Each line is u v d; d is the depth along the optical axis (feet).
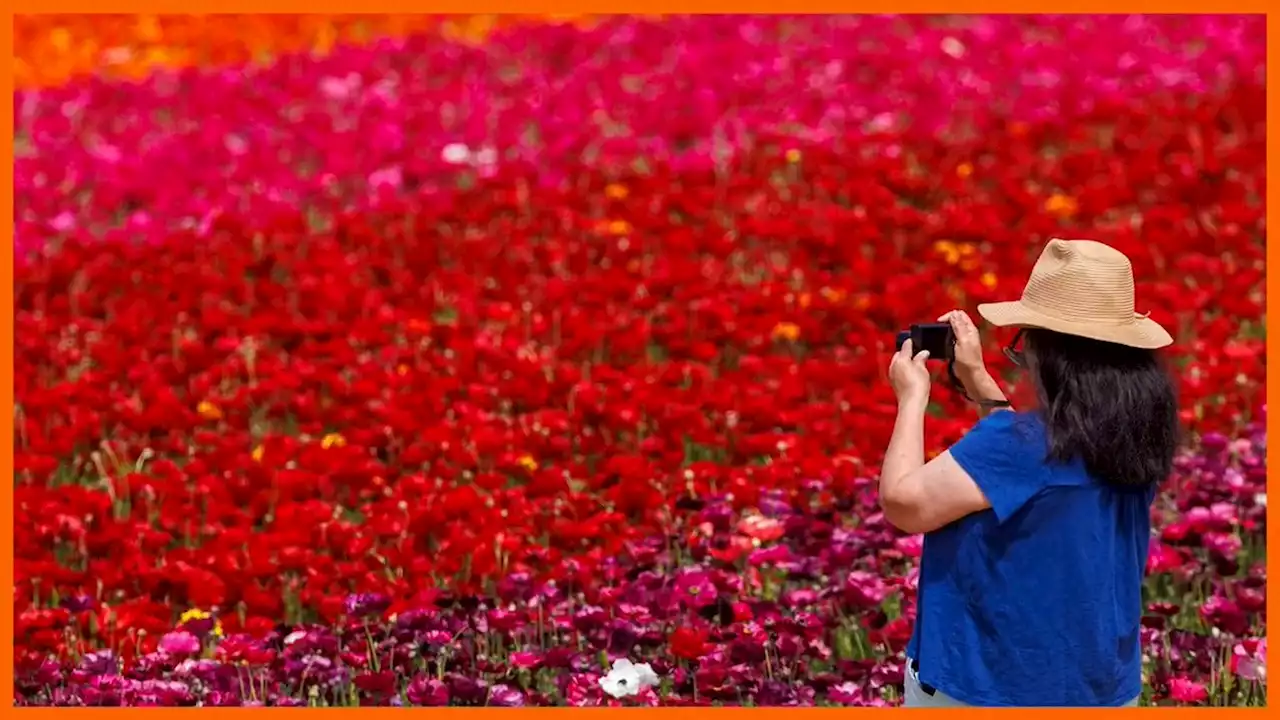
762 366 45.32
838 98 67.82
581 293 50.93
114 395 45.91
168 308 52.44
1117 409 23.66
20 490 39.93
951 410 43.14
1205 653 32.12
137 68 80.18
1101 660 24.21
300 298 51.06
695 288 50.08
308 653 33.06
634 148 63.72
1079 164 58.23
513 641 34.88
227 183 63.57
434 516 37.01
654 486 39.27
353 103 72.33
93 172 66.28
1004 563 24.07
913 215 54.19
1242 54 67.77
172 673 32.76
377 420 44.24
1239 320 49.88
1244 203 56.90
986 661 24.30
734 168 62.49
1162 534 35.55
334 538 36.73
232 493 39.42
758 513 38.14
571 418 44.27
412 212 59.41
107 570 35.96
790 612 34.94
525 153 65.77
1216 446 39.91
